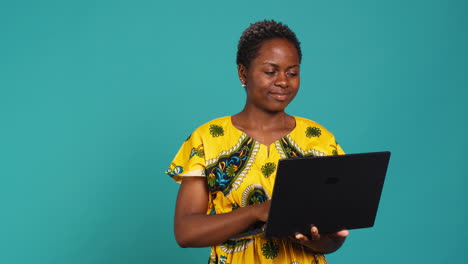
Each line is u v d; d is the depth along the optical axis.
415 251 2.97
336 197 1.29
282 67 1.41
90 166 2.66
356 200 1.32
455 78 2.96
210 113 2.74
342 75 2.88
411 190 2.96
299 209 1.27
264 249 1.40
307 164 1.22
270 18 2.80
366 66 2.89
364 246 2.93
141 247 2.69
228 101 2.76
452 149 2.97
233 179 1.44
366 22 2.89
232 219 1.35
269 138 1.47
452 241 2.99
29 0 2.63
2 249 2.62
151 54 2.70
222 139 1.48
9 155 2.62
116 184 2.67
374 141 2.91
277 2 2.81
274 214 1.25
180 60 2.72
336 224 1.33
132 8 2.69
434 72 2.95
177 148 2.71
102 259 2.67
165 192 2.70
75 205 2.66
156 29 2.70
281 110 1.46
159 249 2.70
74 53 2.65
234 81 2.77
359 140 2.90
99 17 2.67
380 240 2.95
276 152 1.46
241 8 2.78
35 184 2.63
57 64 2.64
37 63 2.63
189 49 2.73
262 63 1.41
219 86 2.75
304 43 2.84
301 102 2.84
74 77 2.65
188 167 1.46
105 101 2.67
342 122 2.88
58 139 2.64
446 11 2.95
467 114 2.97
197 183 1.47
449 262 2.98
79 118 2.66
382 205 2.95
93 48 2.66
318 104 2.86
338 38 2.87
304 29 2.84
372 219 1.37
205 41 2.74
